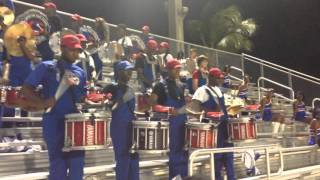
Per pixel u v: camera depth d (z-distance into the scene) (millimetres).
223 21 31891
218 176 9039
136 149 7344
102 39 13156
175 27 20938
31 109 6305
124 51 12484
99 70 12305
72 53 6379
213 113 8617
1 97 7348
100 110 7797
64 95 6320
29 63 8812
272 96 18578
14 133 8820
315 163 14383
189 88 10539
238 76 21250
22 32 8805
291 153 13000
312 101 21203
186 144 8250
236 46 31125
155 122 7332
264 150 10273
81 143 6164
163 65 12734
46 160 7992
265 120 16906
